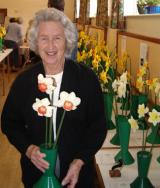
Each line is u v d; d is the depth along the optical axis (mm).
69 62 1494
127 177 1576
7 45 8031
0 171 3189
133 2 3979
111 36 4457
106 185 1508
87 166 1493
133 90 2670
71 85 1429
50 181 1282
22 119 1520
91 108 1466
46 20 1377
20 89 1454
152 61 2664
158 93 1785
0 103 5449
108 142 1994
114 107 2395
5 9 10023
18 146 1410
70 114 1404
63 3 2984
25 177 1521
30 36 1432
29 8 10180
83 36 4406
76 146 1459
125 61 2979
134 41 3193
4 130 1490
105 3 4773
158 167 1665
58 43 1366
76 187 1486
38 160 1263
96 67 2672
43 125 1412
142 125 1852
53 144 1328
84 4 7254
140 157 1418
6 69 7855
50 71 1439
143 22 3029
